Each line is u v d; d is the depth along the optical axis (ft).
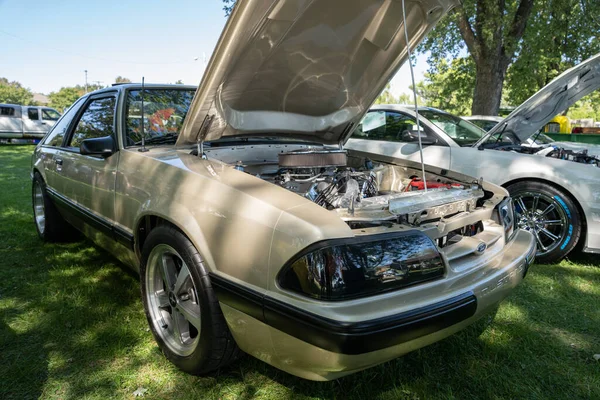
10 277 10.78
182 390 6.70
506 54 32.24
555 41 42.57
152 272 7.64
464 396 6.74
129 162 8.29
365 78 8.73
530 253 7.52
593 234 12.18
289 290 5.21
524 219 13.14
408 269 5.45
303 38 7.08
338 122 9.70
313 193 7.06
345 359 4.86
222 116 7.77
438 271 5.76
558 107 14.73
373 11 7.20
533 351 8.07
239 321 5.83
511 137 15.74
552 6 35.42
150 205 7.22
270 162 9.05
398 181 9.77
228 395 6.59
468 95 61.93
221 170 6.85
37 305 9.29
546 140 22.44
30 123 62.13
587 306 9.96
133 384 6.82
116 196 8.46
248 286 5.63
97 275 10.98
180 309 7.07
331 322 4.78
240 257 5.72
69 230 13.26
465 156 14.23
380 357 5.04
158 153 8.14
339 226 5.23
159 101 9.95
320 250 5.01
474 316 6.01
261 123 8.66
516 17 31.94
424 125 15.62
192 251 6.40
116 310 9.12
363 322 4.79
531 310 9.71
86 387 6.73
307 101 8.84
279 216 5.43
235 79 7.19
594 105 84.53
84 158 9.98
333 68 8.13
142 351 7.73
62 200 11.16
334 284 4.94
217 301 6.21
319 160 7.89
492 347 8.14
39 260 12.01
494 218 7.75
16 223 15.92
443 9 7.52
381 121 16.97
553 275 11.87
